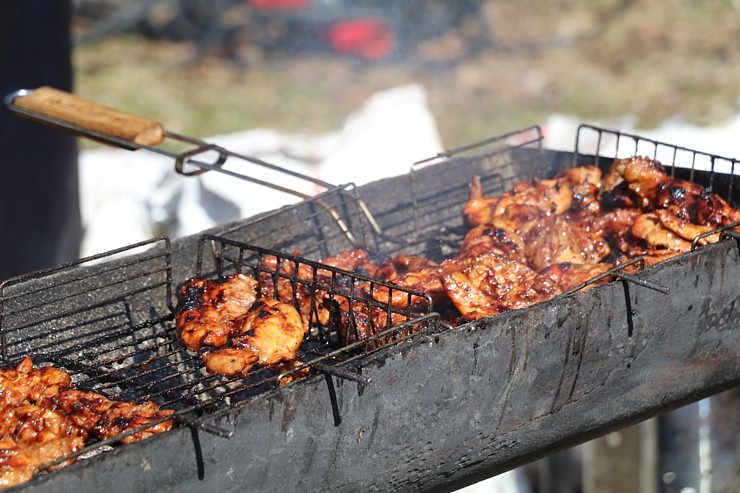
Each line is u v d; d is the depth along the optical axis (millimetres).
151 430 2391
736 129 5246
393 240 3785
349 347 2422
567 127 5855
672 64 9641
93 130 3518
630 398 2980
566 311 2658
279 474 2357
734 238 2928
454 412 2602
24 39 4660
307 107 9359
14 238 4840
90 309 3141
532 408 2764
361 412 2424
